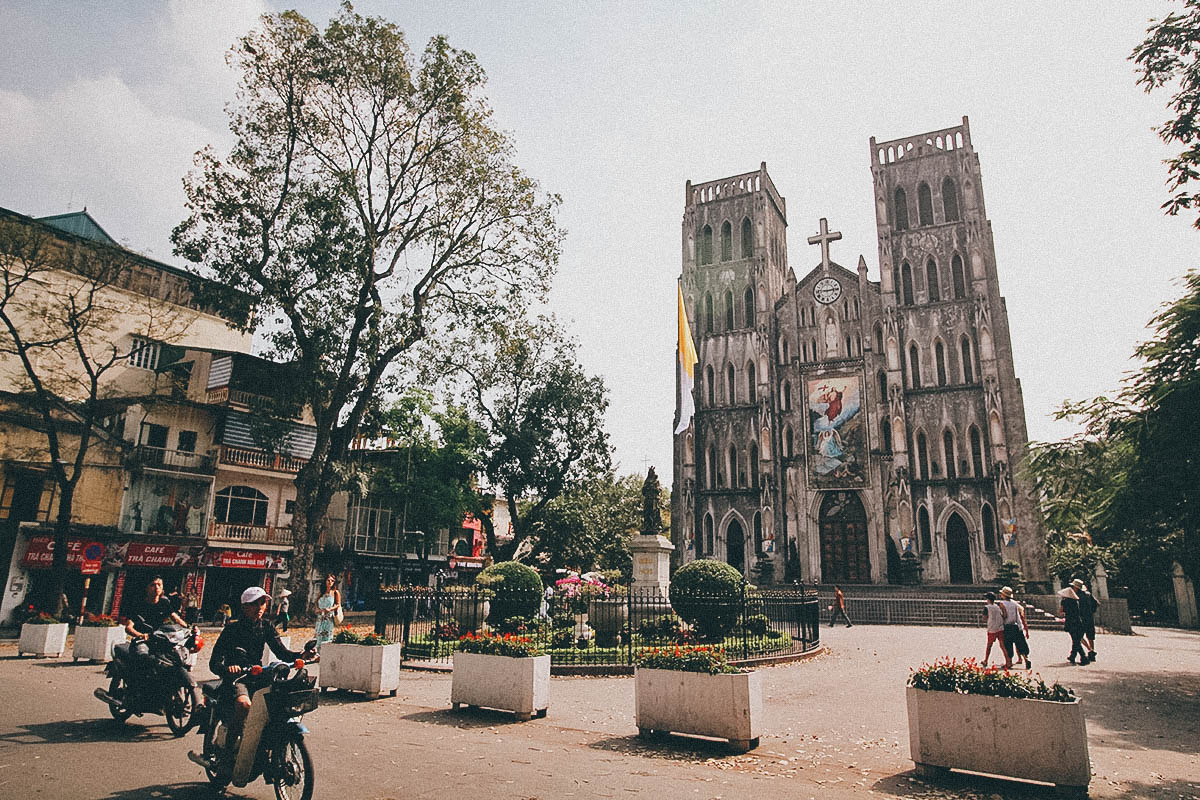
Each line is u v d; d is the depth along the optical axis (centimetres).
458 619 2077
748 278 4991
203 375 3534
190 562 3147
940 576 4041
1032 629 3197
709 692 909
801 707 1217
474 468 4256
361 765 777
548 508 4247
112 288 3158
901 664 1811
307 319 2878
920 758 784
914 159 4681
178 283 3619
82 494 2930
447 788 696
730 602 1831
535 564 4228
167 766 769
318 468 2898
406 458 4175
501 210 3120
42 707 1091
